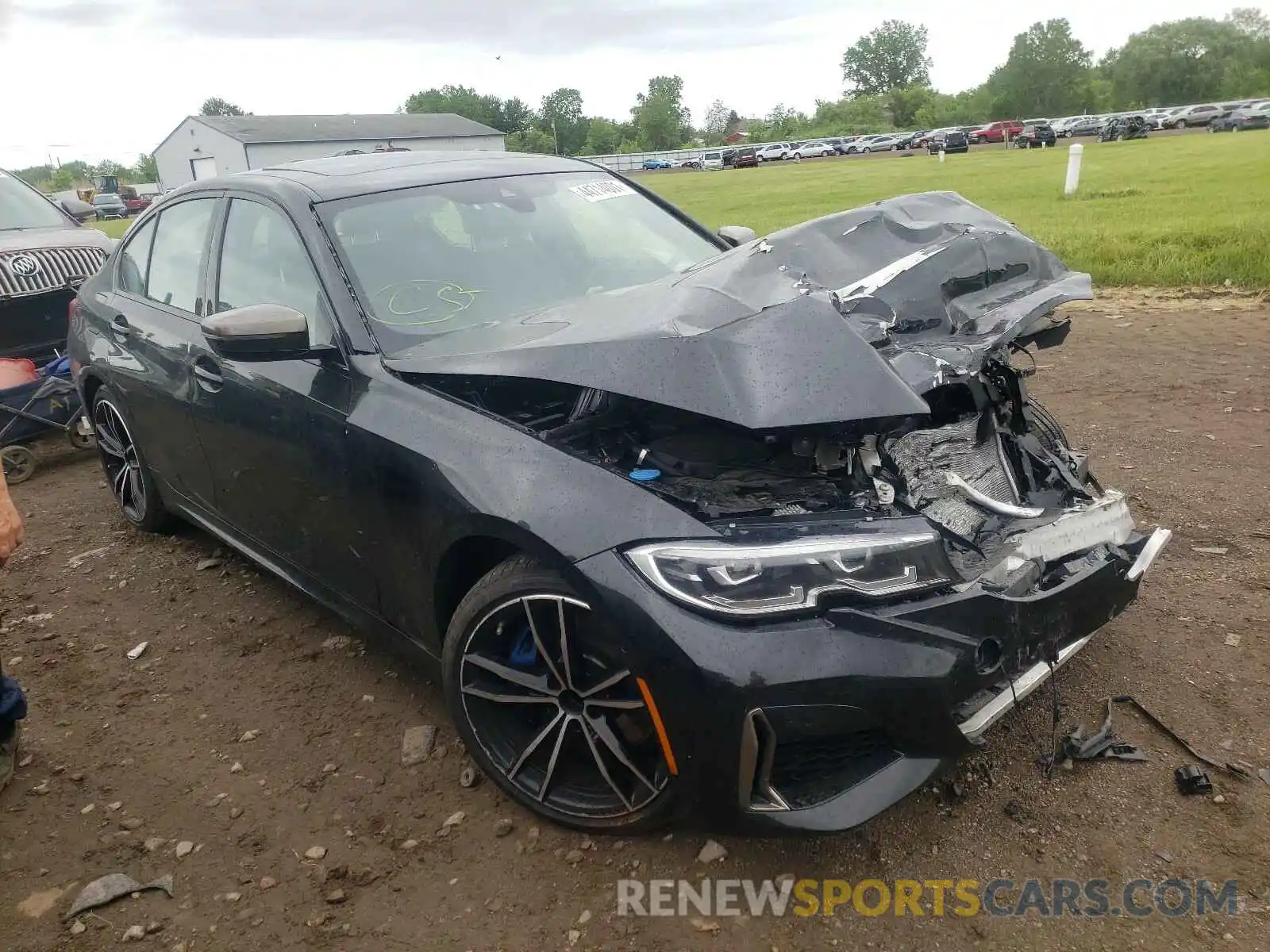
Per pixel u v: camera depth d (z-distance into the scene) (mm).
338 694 3379
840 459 2502
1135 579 2768
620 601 2215
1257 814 2529
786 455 2582
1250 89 108188
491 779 2725
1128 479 4617
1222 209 14422
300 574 3484
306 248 3221
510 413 2857
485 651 2631
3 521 2498
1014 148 58188
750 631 2141
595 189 4039
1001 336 2660
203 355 3586
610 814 2512
